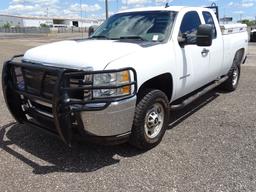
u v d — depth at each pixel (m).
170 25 4.99
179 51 4.88
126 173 3.87
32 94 4.15
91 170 3.95
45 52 4.30
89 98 3.71
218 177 3.73
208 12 6.10
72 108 3.69
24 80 4.27
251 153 4.34
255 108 6.39
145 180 3.70
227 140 4.78
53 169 3.97
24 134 5.04
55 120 3.72
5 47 22.98
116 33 5.28
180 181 3.66
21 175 3.82
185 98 5.63
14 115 4.55
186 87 5.28
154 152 4.41
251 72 10.52
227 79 7.47
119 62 3.85
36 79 4.08
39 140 4.82
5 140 4.82
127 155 4.33
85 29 75.94
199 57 5.47
